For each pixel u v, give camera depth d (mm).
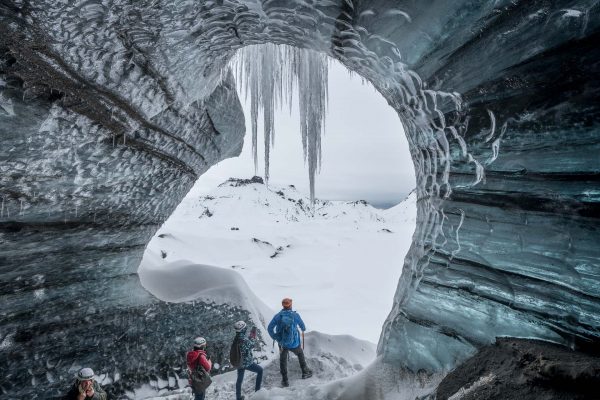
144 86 4285
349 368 6438
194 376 4957
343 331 17797
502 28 2609
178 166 6777
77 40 3162
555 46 2340
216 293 8859
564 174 2424
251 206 174500
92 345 6098
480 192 3146
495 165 2961
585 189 2307
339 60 4758
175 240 53094
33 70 3152
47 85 3346
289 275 39125
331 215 185375
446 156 3650
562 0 2211
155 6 3262
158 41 3754
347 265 54281
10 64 2984
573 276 2379
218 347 7969
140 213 6457
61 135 3842
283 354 5648
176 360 7234
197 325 7926
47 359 5406
